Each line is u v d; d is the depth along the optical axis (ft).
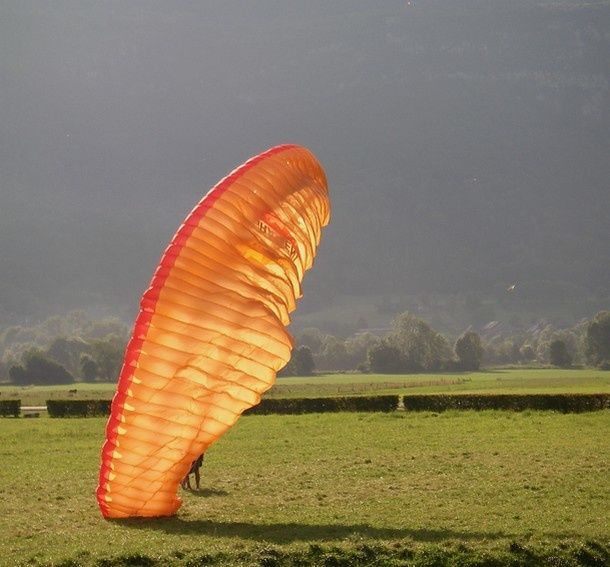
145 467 239.30
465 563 194.90
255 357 235.20
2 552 212.64
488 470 320.50
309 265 258.98
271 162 248.93
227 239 234.79
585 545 203.10
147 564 197.36
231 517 248.11
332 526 229.45
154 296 230.89
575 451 366.22
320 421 546.26
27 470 352.08
